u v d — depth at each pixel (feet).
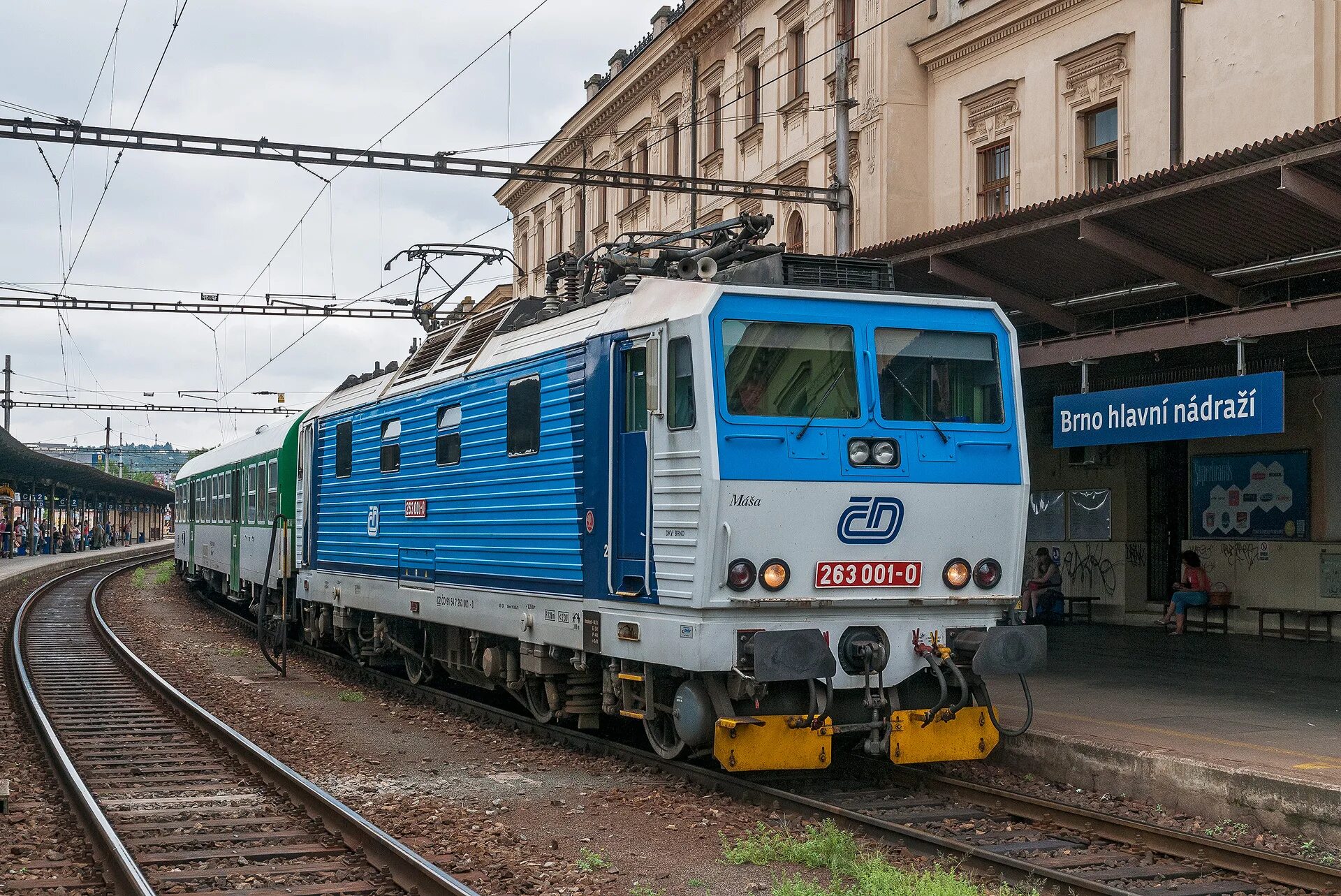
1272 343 41.65
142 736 38.60
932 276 47.01
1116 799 27.73
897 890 20.27
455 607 40.11
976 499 29.63
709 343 27.66
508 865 22.77
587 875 22.35
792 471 27.91
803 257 30.25
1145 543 59.26
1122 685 39.11
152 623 80.59
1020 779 30.01
